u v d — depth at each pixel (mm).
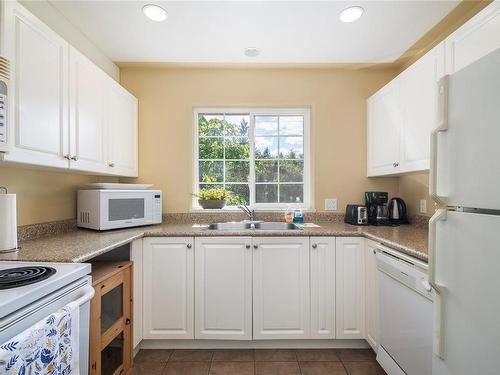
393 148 2002
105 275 1388
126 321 1593
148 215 2160
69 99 1527
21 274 942
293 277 1866
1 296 768
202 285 1865
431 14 1695
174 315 1859
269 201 2588
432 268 1012
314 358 1794
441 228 985
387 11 1671
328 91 2490
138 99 2473
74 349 918
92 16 1730
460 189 896
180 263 1864
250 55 2236
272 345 1912
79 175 2053
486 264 803
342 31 1886
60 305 923
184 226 2217
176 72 2484
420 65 1671
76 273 1008
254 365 1723
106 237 1664
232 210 2482
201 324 1863
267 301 1862
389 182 2471
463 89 885
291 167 2588
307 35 1936
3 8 1118
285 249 1868
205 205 2404
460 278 900
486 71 799
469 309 864
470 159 856
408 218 2283
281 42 2031
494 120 773
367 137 2455
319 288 1866
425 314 1198
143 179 2475
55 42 1415
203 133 2594
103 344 1352
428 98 1598
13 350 680
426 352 1188
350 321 1867
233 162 2594
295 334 1860
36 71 1288
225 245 1870
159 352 1864
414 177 2211
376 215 2262
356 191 2479
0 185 1426
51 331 811
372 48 2119
